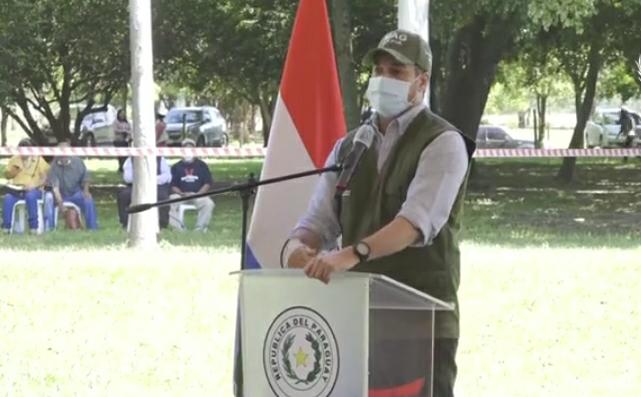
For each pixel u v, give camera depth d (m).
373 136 4.84
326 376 4.10
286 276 4.16
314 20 6.43
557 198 29.94
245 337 4.29
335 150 5.15
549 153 22.25
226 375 8.92
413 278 4.66
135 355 9.52
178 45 33.47
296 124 6.35
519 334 10.33
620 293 12.19
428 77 4.81
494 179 37.53
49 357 9.45
